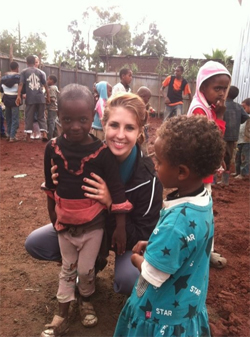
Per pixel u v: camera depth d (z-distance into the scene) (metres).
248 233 3.85
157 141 1.49
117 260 2.26
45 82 8.95
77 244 2.12
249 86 7.71
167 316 1.53
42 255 2.42
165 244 1.41
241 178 6.54
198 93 2.90
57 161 2.02
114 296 2.74
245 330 2.38
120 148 1.98
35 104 8.90
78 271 2.19
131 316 1.63
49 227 2.41
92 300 2.67
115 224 2.22
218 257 3.18
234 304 2.66
